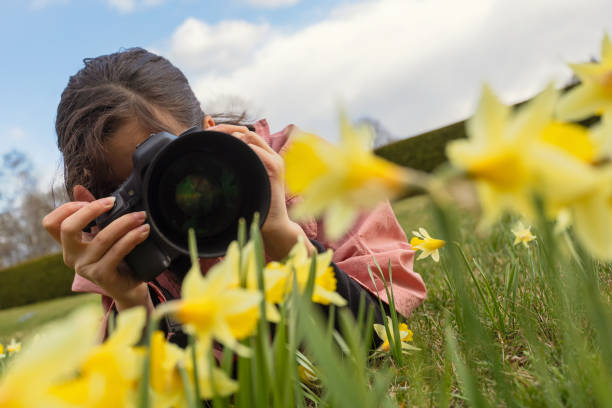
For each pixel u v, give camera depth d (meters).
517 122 0.27
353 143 0.28
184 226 1.15
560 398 0.69
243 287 0.50
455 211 0.28
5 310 14.05
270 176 1.23
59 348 0.27
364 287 1.34
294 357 0.57
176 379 0.44
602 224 0.28
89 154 1.44
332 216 0.29
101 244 1.20
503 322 1.17
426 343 1.26
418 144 12.52
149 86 1.54
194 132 1.07
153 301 1.44
